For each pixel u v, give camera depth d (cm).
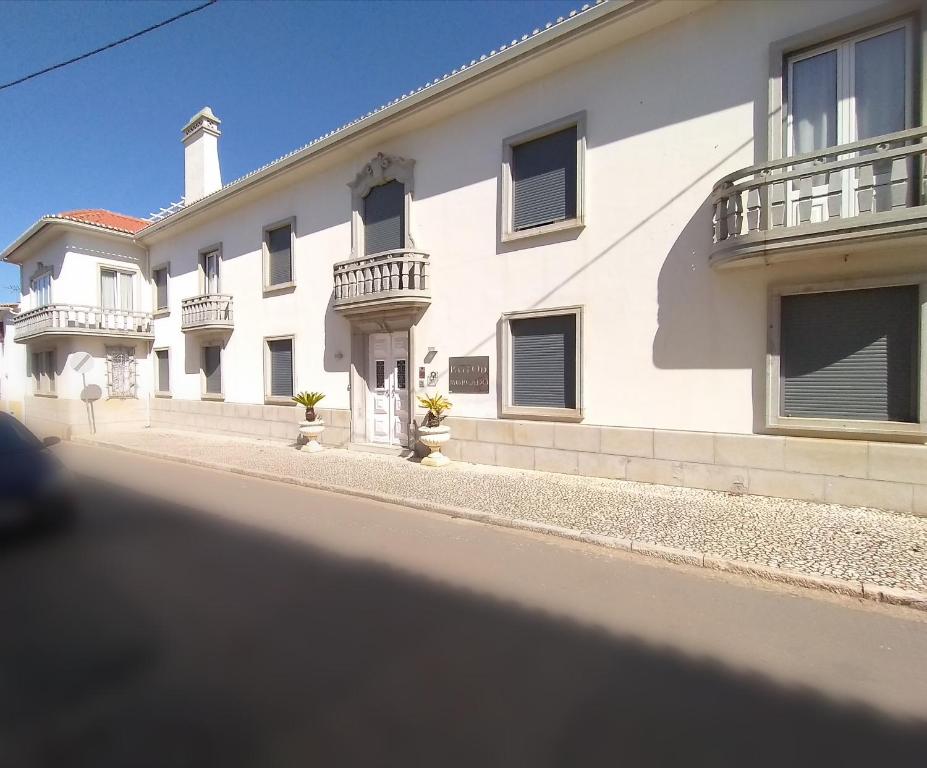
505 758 229
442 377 962
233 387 1431
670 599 400
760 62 646
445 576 445
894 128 576
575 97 793
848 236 541
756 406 659
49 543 532
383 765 225
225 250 1448
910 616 372
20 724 256
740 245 600
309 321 1222
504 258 877
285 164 1172
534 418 846
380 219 1079
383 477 831
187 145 1762
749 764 227
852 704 271
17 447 604
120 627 353
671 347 715
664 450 721
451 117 944
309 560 483
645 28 721
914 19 560
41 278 1897
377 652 320
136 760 230
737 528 538
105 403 1703
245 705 268
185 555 497
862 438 599
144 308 1812
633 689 283
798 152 634
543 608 383
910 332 576
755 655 319
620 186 754
